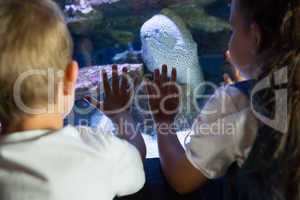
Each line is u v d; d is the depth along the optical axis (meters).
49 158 0.81
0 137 0.84
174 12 3.78
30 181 0.78
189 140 1.04
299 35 0.86
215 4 4.22
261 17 0.90
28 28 0.80
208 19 4.04
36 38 0.80
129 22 4.19
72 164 0.81
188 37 3.14
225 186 1.04
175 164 1.03
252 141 0.95
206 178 1.04
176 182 1.04
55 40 0.83
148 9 4.19
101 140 0.91
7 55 0.79
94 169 0.84
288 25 0.86
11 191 0.78
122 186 0.92
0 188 0.79
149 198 1.08
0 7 0.81
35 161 0.80
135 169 0.94
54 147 0.82
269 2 0.88
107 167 0.86
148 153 1.20
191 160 1.00
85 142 0.88
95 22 4.03
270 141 0.90
